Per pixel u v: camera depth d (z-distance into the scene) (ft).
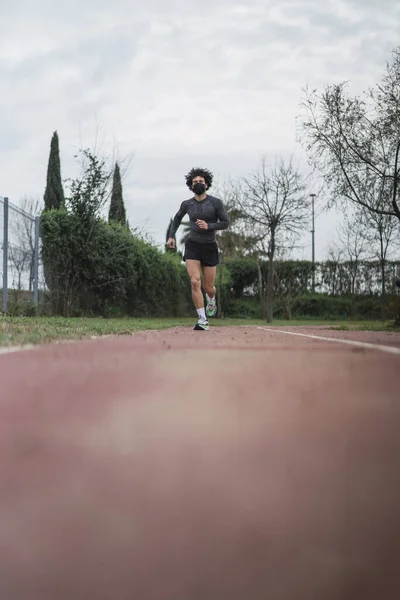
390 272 122.52
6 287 44.70
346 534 2.37
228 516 2.59
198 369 9.71
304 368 10.00
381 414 5.48
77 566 2.08
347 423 5.01
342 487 3.05
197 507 2.71
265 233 95.20
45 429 4.69
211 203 33.83
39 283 58.49
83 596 1.87
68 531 2.41
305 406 5.93
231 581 1.96
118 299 76.74
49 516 2.60
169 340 19.76
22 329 21.12
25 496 2.89
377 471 3.40
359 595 1.87
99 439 4.31
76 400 6.27
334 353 13.57
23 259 50.11
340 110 58.90
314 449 4.00
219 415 5.37
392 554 2.17
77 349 14.16
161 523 2.50
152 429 4.71
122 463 3.58
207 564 2.08
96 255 68.39
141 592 1.90
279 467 3.49
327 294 125.39
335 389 7.30
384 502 2.80
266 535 2.36
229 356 12.50
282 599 1.85
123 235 77.41
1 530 2.43
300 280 125.18
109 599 1.85
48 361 10.91
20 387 7.32
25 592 1.90
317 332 31.94
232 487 3.05
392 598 1.85
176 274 96.43
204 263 34.14
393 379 8.38
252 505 2.75
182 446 4.09
